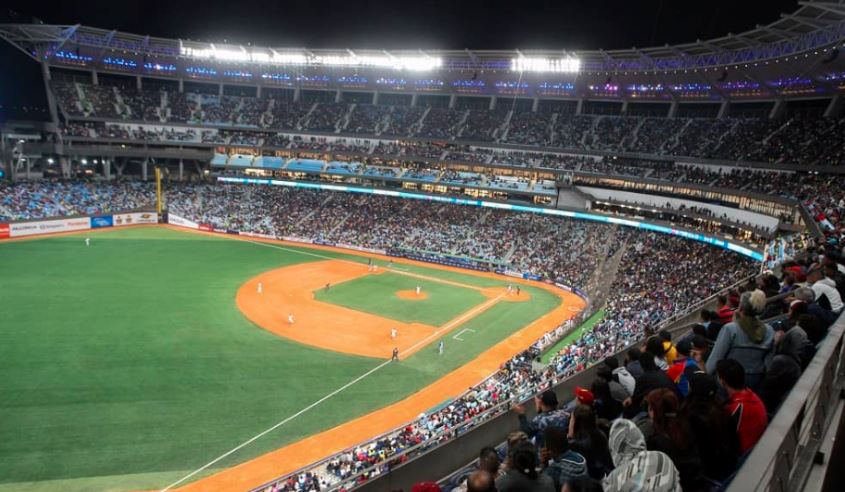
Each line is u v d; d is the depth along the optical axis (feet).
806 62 184.44
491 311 189.37
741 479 10.21
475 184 282.77
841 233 93.04
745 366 25.89
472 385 128.06
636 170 247.50
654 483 13.98
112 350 133.39
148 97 332.39
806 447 15.57
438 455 57.00
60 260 214.48
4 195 258.37
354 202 309.01
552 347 143.33
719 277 163.73
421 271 244.83
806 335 24.86
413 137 306.55
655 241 221.25
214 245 264.31
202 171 340.39
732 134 229.66
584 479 18.17
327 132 322.75
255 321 163.32
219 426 103.45
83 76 322.55
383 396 120.37
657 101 265.75
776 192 176.96
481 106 323.37
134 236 268.62
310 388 122.01
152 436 98.22
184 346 139.54
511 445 25.35
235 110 339.98
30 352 128.67
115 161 320.70
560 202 265.13
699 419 19.35
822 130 198.59
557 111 302.66
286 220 300.81
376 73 316.81
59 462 88.63
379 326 167.02
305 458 94.99
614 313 159.12
